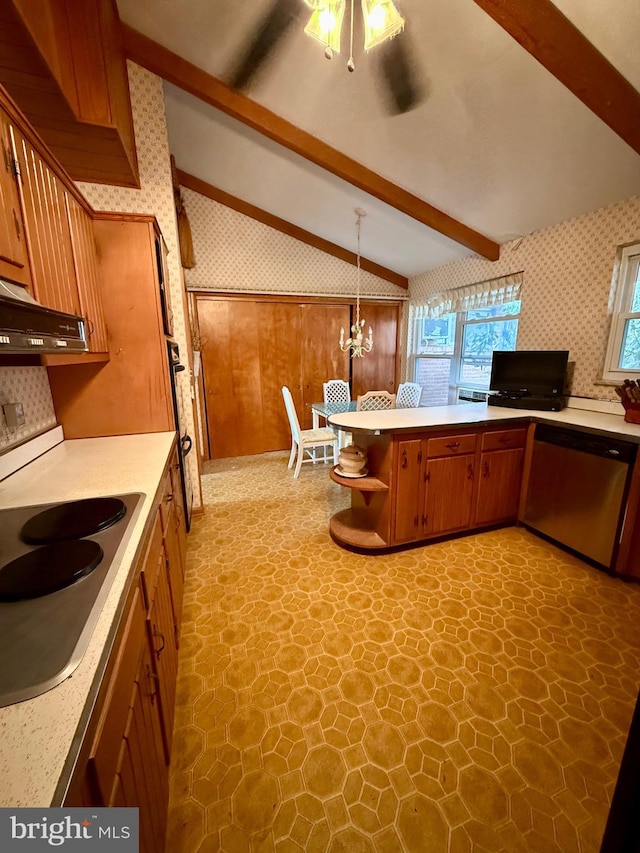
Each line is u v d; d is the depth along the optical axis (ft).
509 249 11.46
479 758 4.06
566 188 8.53
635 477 6.66
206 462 14.92
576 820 3.53
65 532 3.32
